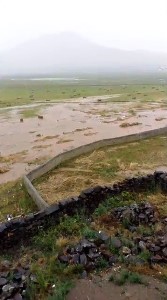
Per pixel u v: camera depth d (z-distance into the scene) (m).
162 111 55.16
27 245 14.75
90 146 30.98
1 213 19.73
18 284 11.74
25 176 23.58
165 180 19.59
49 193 22.11
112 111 55.91
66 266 12.80
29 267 12.80
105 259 13.02
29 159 30.56
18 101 71.25
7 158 31.08
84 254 13.08
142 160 28.20
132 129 42.19
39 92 90.38
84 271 12.49
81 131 41.62
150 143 33.38
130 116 51.12
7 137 39.88
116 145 32.91
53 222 15.84
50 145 35.38
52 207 16.08
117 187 18.73
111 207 17.48
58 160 27.48
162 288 11.70
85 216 16.81
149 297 11.35
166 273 12.27
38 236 15.12
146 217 15.90
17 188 23.28
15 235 14.68
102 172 25.47
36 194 20.42
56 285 11.98
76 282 12.14
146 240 13.86
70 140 37.19
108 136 38.69
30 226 15.10
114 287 11.86
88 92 87.69
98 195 17.81
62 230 15.47
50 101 70.44
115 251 13.39
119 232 15.02
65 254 13.33
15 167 28.39
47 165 25.97
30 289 11.66
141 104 62.97
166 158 28.61
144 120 47.97
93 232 14.56
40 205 19.58
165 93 79.06
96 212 16.94
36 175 24.75
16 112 57.34
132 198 18.70
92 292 11.69
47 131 42.16
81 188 22.67
